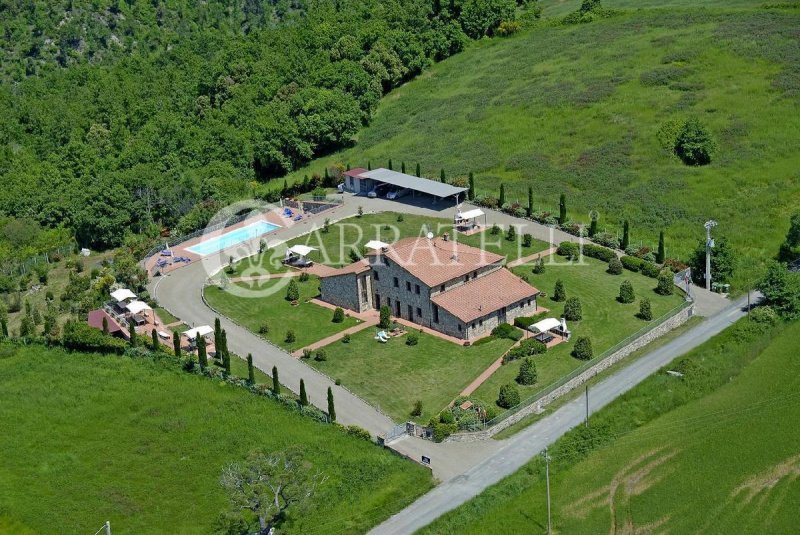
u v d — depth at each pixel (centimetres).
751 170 16812
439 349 12612
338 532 9250
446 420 10862
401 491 9819
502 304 12962
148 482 10325
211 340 13188
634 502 9400
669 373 11662
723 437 10294
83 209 17588
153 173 18450
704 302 13738
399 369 12200
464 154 19350
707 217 15838
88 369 12681
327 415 11100
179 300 14512
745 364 11825
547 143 19050
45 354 13175
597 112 19538
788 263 14412
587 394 11288
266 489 9731
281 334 13338
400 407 11375
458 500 9694
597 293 13912
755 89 18925
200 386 12038
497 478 10000
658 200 16512
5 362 13100
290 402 11412
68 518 9862
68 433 11325
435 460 10406
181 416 11425
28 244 17325
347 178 18738
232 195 18625
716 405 10950
